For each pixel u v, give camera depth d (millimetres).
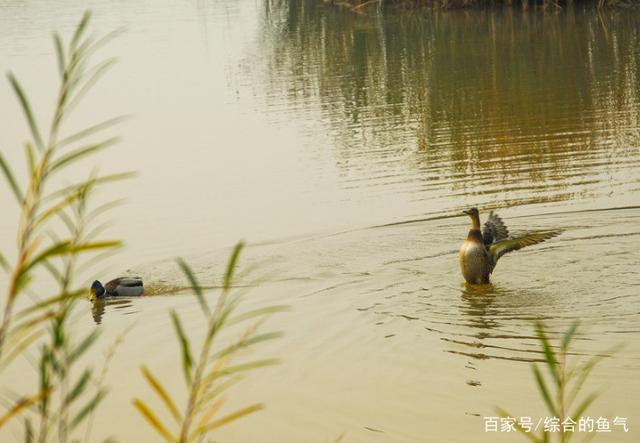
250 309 12875
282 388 10305
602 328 11336
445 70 30734
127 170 20906
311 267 14445
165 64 34750
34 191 3689
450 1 43969
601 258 13992
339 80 30312
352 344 11406
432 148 21469
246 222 16922
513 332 11461
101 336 12281
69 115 26922
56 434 8844
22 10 54000
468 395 9875
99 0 58625
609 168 18812
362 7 47250
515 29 37688
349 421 9461
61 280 4246
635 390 9688
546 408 9469
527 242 13234
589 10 41156
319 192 18500
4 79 32062
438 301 12719
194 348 11664
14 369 11102
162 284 14203
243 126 24688
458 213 16688
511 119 23703
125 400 10328
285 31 41719
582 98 25453
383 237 15664
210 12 50406
